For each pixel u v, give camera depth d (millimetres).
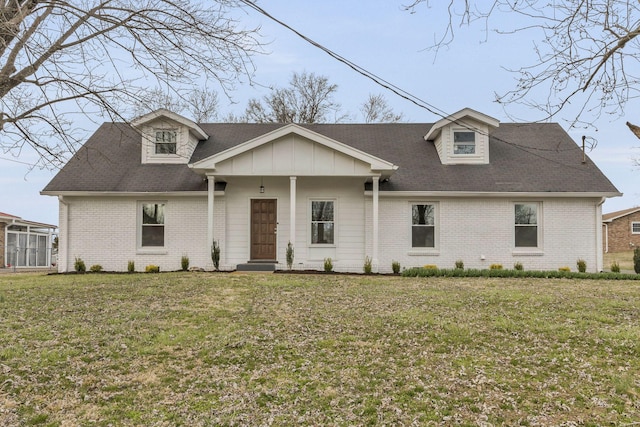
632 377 5344
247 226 16344
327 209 16531
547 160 17109
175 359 5992
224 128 19688
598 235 15977
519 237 16172
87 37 6895
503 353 6238
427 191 15805
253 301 9469
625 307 8891
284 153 15117
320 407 4695
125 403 4766
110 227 16250
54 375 5387
